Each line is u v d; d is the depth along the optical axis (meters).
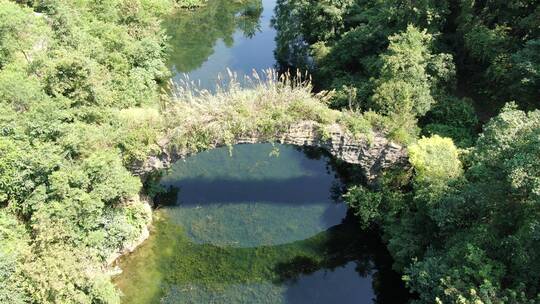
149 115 26.33
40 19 37.28
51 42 33.25
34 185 22.17
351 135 26.19
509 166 17.08
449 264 19.91
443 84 32.09
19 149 22.08
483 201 19.30
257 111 25.83
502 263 18.61
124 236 25.28
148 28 44.88
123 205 25.78
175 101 26.95
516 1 29.69
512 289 17.94
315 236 28.62
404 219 24.47
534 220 16.97
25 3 44.91
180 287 25.42
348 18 40.94
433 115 31.02
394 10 34.34
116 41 37.69
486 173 19.66
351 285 25.88
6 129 22.64
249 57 51.03
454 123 30.16
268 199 31.17
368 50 37.09
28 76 28.59
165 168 29.19
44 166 21.91
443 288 18.50
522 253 17.39
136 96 34.62
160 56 46.59
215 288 25.44
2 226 20.58
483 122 31.17
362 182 29.80
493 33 29.91
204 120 25.44
